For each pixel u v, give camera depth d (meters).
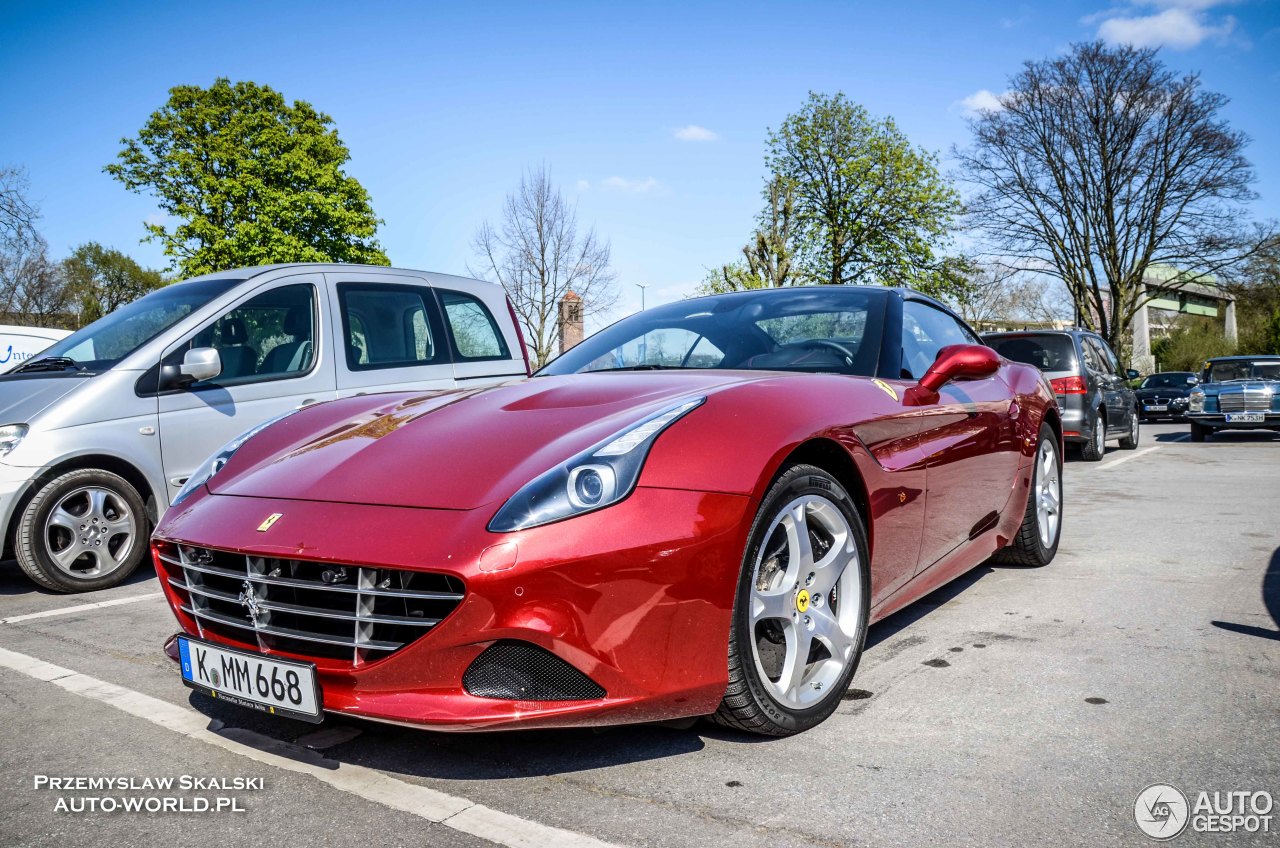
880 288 3.21
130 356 4.30
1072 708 2.25
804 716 2.09
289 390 4.68
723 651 1.88
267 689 1.91
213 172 30.91
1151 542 4.54
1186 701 2.28
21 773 2.01
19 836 1.72
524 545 1.71
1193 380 24.92
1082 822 1.66
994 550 3.47
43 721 2.35
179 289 4.89
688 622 1.82
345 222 30.97
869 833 1.63
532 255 28.53
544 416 2.17
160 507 4.29
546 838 1.65
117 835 1.71
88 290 46.09
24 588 4.25
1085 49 28.72
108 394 4.16
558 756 2.02
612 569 1.74
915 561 2.66
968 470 2.98
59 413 4.04
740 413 2.06
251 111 31.80
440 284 5.54
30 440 3.95
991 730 2.12
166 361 4.36
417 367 5.17
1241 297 30.14
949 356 2.78
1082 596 3.44
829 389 2.38
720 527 1.85
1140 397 24.41
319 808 1.80
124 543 4.22
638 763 1.97
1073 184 29.73
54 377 4.19
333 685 1.85
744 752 2.02
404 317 5.25
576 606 1.71
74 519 4.04
